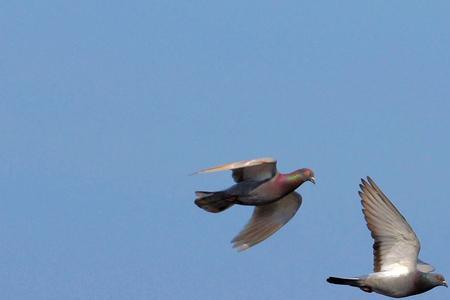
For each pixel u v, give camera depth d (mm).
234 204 18500
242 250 18688
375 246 17203
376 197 17141
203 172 16766
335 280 17344
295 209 18906
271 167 18188
